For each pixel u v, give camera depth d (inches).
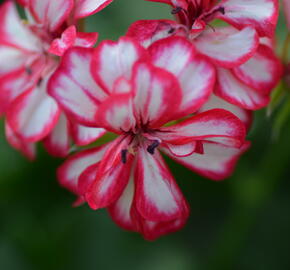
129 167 11.1
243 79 11.3
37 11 11.7
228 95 11.3
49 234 14.1
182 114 10.8
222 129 10.9
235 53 11.1
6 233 14.1
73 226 14.2
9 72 12.2
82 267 14.3
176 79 10.5
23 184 14.0
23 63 12.2
